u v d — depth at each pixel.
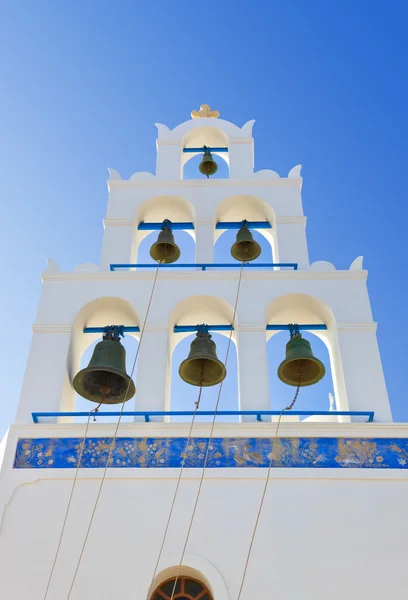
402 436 12.12
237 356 13.62
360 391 12.98
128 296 14.25
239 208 16.97
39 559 10.71
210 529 11.07
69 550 10.80
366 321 13.95
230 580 10.53
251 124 19.00
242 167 17.95
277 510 11.29
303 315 14.70
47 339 13.63
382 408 12.75
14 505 11.31
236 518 11.20
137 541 10.91
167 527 11.07
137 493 11.45
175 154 18.28
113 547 10.84
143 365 13.32
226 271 14.62
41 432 12.18
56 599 10.30
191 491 11.49
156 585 10.82
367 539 10.99
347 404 12.84
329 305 14.19
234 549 10.86
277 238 15.98
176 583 10.85
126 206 16.58
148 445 12.00
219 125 18.97
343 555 10.81
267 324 14.58
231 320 14.59
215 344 12.95
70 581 10.49
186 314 14.59
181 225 16.67
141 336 13.71
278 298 14.32
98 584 10.45
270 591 10.41
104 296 14.21
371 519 11.21
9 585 10.44
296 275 14.66
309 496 11.45
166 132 18.88
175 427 12.16
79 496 11.42
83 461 11.81
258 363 13.41
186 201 16.72
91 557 10.73
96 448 11.98
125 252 15.66
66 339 13.64
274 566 10.68
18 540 10.91
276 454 11.91
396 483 11.62
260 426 12.16
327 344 14.49
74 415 12.36
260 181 17.06
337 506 11.34
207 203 16.62
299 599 10.34
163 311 14.06
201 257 15.62
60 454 11.92
